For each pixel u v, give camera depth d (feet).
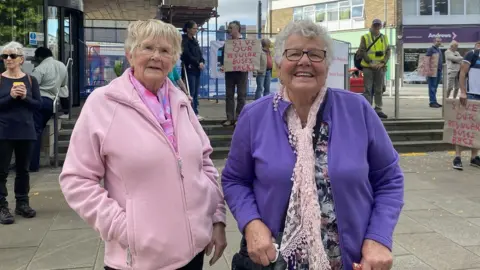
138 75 6.84
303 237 6.36
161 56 6.73
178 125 6.87
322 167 6.48
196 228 6.64
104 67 44.32
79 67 37.37
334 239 6.43
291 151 6.55
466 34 99.55
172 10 45.70
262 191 6.70
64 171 6.49
